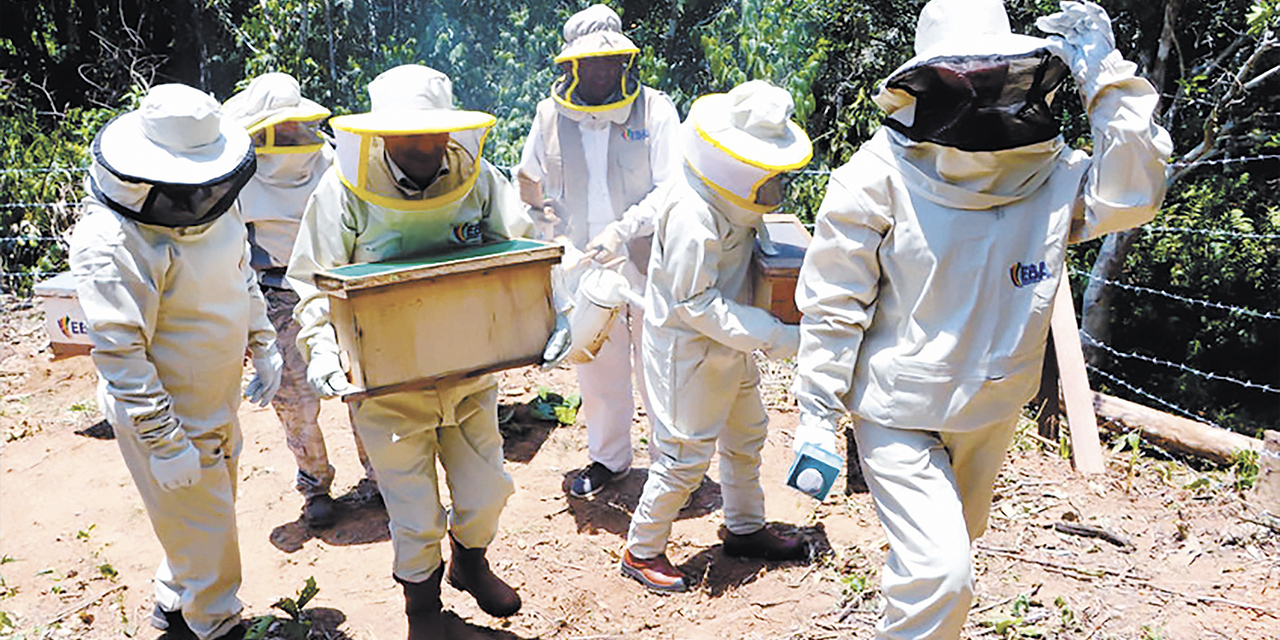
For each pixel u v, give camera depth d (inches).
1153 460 213.3
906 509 116.6
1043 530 182.7
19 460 227.8
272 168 175.0
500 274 132.3
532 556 178.2
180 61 535.8
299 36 388.5
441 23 406.3
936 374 116.0
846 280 119.2
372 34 415.5
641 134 191.8
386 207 130.0
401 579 144.0
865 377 121.5
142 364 129.2
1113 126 109.4
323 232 136.2
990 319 115.6
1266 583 165.6
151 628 161.2
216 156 128.6
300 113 173.3
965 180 113.8
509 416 234.5
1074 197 116.6
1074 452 207.9
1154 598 161.3
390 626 159.0
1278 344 433.1
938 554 113.3
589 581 170.4
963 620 115.2
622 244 187.5
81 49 535.5
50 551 187.3
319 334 133.5
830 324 119.3
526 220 146.5
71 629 161.6
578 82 184.9
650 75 364.8
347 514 196.4
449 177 132.4
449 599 164.6
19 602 170.1
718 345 155.4
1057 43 110.3
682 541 182.9
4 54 525.0
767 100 143.3
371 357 124.6
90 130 409.4
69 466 223.9
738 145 141.2
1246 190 427.5
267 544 185.9
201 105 127.4
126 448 138.2
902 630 116.7
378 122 124.5
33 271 364.2
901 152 115.8
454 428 146.4
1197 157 406.9
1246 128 421.7
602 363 194.1
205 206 128.2
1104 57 109.7
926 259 114.9
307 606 164.9
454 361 131.4
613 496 199.9
